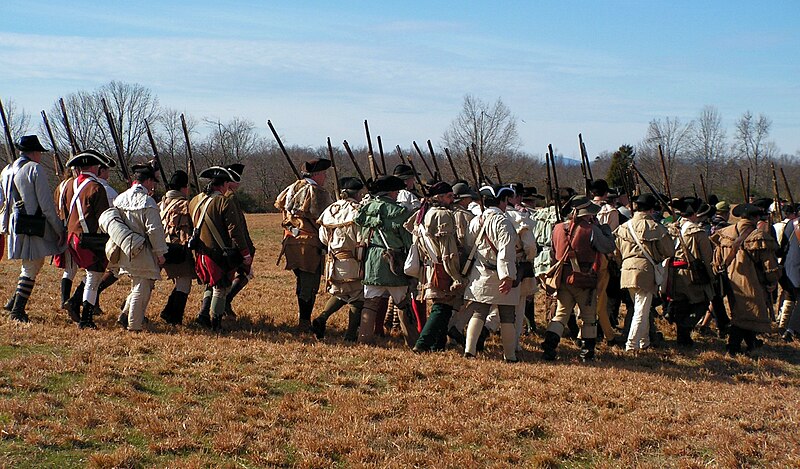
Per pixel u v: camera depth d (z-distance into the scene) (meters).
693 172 42.62
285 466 5.38
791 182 48.56
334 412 6.41
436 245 8.45
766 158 43.69
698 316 10.45
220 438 5.62
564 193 11.41
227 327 9.66
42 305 9.98
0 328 8.21
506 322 8.59
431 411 6.52
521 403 6.84
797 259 11.31
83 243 8.59
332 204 9.46
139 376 6.91
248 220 36.47
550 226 10.64
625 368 8.89
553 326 9.04
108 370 6.87
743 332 10.09
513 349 8.65
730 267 10.08
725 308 12.41
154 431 5.69
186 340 8.26
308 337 9.26
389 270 8.80
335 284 9.23
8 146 9.80
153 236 8.50
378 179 8.96
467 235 8.57
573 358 9.39
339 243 9.16
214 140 44.28
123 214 8.58
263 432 5.85
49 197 8.71
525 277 9.07
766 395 7.78
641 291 9.63
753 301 9.86
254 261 19.89
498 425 6.28
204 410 6.24
